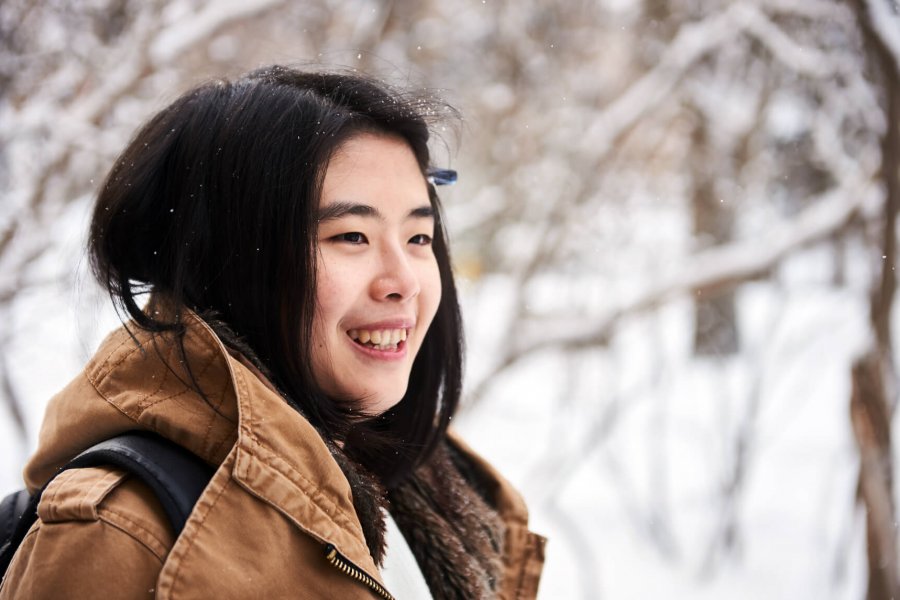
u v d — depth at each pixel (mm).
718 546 4113
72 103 3145
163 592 632
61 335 3197
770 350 4211
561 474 4129
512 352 3566
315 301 826
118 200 846
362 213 853
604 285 3941
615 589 3902
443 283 1098
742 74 4406
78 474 701
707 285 3469
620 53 4625
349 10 3932
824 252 3855
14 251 2988
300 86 878
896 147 2412
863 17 2332
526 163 4383
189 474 701
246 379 742
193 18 3215
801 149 4184
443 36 4551
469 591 992
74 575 641
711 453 4578
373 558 805
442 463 1127
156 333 767
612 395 4066
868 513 2588
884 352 2580
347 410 883
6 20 2969
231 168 814
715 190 4715
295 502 708
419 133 914
